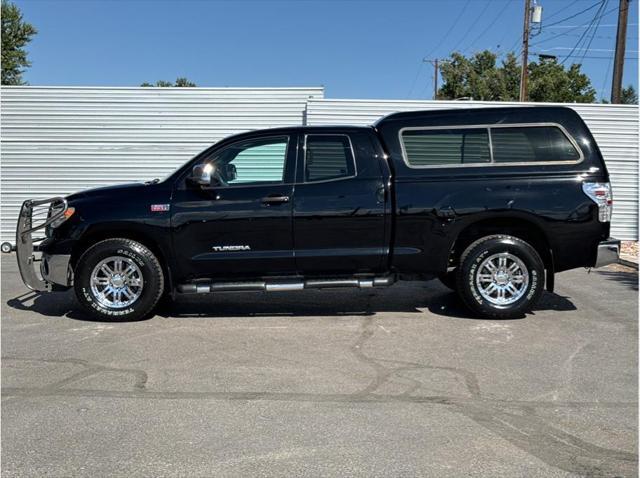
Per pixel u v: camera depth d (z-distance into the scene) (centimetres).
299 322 621
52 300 739
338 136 618
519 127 613
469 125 615
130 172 1295
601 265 603
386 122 623
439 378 448
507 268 615
